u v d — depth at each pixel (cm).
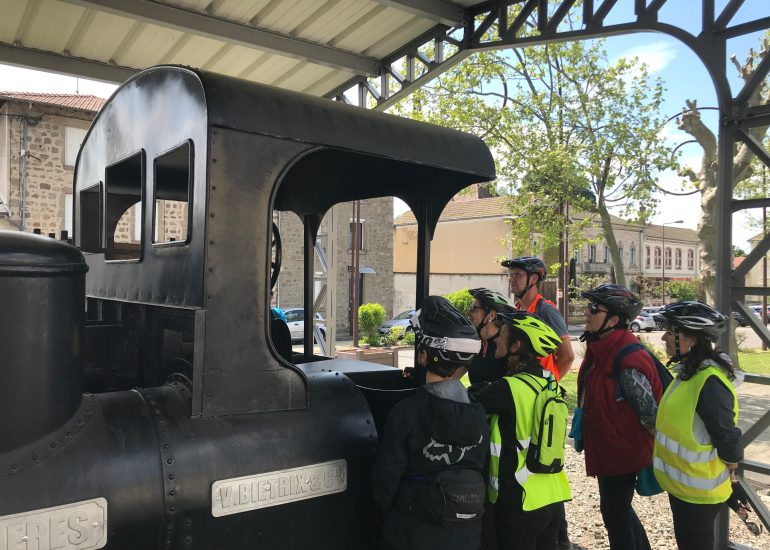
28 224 1611
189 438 189
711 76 384
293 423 211
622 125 1186
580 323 3186
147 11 524
